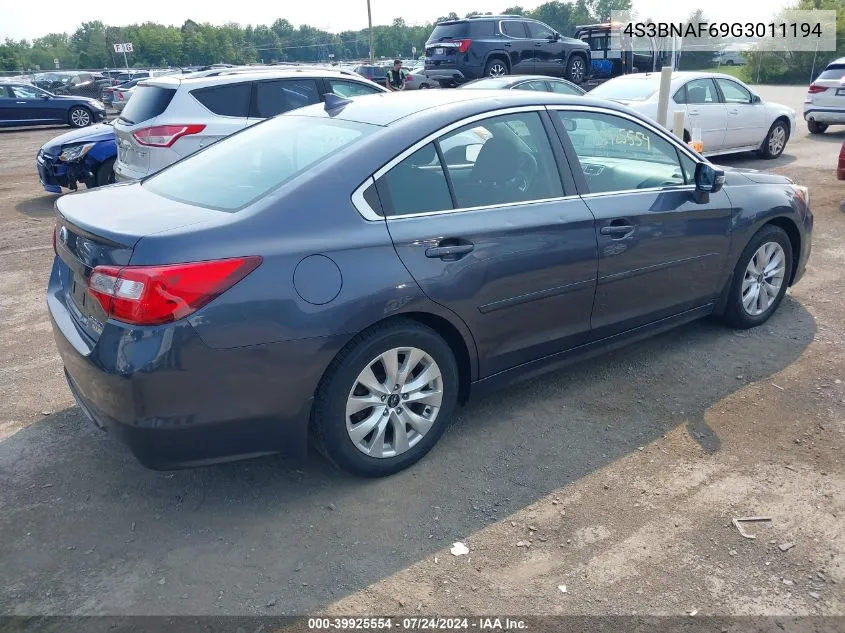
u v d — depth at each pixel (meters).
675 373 4.45
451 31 17.48
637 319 4.27
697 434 3.76
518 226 3.56
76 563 2.87
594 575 2.78
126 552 2.93
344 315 2.99
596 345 4.13
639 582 2.74
